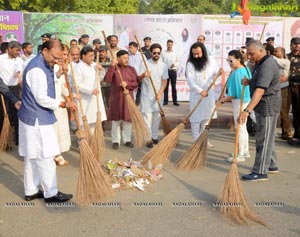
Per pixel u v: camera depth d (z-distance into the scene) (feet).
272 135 18.26
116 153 23.57
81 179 15.12
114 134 24.44
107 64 28.73
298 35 41.14
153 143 25.50
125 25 39.22
